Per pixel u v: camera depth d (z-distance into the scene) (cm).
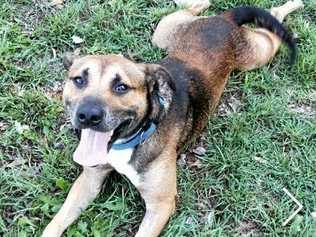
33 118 96
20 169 90
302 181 92
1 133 94
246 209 88
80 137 77
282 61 110
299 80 107
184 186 90
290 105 104
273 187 91
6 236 82
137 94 74
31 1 113
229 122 99
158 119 79
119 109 72
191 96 88
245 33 103
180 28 104
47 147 93
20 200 86
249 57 104
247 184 91
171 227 85
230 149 95
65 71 104
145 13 114
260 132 99
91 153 75
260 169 93
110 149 78
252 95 104
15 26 108
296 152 96
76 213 83
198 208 89
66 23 109
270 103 102
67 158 91
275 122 100
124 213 86
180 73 89
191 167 93
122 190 88
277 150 96
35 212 85
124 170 81
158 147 80
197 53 94
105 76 72
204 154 95
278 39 108
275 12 114
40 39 107
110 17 112
